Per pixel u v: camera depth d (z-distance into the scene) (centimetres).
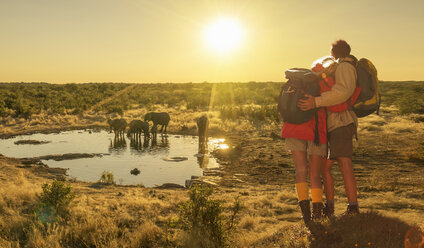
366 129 2530
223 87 8938
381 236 318
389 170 1327
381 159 1579
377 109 355
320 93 341
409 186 975
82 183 1285
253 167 1577
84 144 2269
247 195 991
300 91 342
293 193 920
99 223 602
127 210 736
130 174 1480
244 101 5447
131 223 634
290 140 365
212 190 508
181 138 2588
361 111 358
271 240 411
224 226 498
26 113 3606
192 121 3366
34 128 2997
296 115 345
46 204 701
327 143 363
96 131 2952
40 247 495
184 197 925
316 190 363
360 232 326
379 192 894
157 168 1598
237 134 2656
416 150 1692
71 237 536
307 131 353
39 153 1953
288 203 809
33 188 940
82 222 618
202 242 457
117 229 578
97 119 3609
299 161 362
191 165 1662
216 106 4766
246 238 460
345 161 366
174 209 737
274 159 1731
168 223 518
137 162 1723
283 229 439
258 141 2328
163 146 2211
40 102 5084
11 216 634
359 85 342
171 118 3594
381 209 611
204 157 1850
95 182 1327
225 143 2300
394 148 1819
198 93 6906
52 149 2075
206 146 2183
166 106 5047
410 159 1548
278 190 1091
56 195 707
